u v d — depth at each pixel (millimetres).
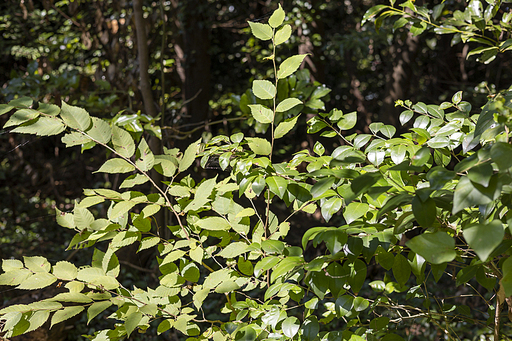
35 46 7066
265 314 1385
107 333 1395
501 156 776
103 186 9023
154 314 1283
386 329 1480
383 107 7125
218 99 10570
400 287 1504
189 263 1476
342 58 10328
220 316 4340
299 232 7207
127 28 4535
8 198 9359
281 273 1134
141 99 4508
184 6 8086
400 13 1904
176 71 8922
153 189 3053
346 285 1541
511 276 811
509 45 1512
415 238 853
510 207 950
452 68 9430
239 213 1416
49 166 10031
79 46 6645
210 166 1816
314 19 8047
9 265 1296
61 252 7035
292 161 1432
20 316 1178
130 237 1381
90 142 1417
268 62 9523
